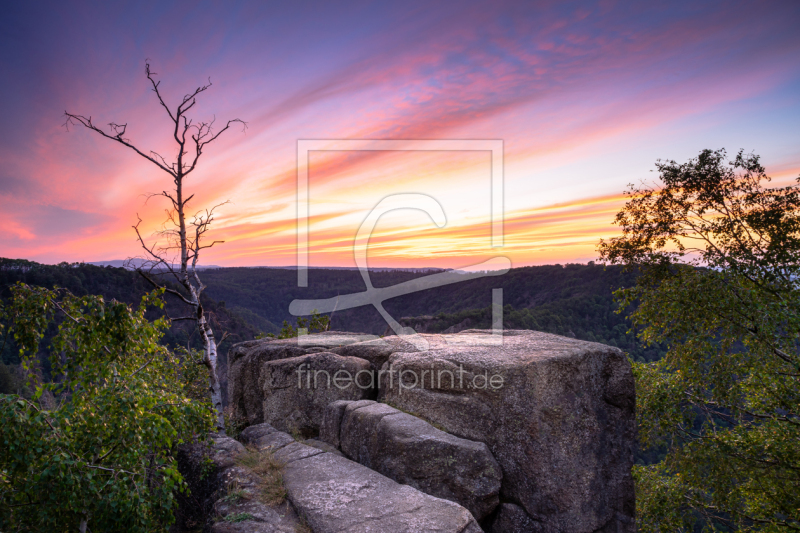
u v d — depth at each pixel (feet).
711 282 27.04
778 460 24.30
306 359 21.21
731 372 27.32
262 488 12.67
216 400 25.82
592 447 15.44
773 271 27.12
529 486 14.42
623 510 15.40
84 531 11.39
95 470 11.07
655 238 32.91
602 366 16.75
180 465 15.25
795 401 24.73
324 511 11.08
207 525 11.81
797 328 24.11
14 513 11.12
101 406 12.05
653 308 30.27
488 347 18.25
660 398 28.73
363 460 15.52
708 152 31.89
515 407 14.99
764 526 26.13
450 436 14.87
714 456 25.96
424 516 10.77
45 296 14.23
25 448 10.44
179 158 27.40
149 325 15.62
